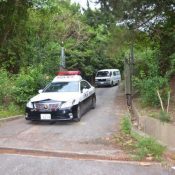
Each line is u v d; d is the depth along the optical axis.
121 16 13.27
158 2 13.46
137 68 17.69
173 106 11.20
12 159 7.32
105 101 19.06
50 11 21.56
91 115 13.70
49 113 11.54
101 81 33.19
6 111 13.61
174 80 14.08
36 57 20.59
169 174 6.29
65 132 10.20
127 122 10.38
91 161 7.14
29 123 12.00
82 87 13.77
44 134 9.91
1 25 19.58
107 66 39.28
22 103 14.73
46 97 11.93
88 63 34.00
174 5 13.70
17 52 20.34
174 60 12.42
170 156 7.31
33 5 20.19
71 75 15.10
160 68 14.68
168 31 15.34
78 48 32.06
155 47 16.61
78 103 12.13
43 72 19.50
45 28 22.06
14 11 19.31
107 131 10.20
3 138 9.33
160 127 8.55
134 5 13.07
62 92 12.90
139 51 21.91
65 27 29.66
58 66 21.36
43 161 7.16
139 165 6.81
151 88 11.99
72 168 6.66
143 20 13.97
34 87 15.42
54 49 22.02
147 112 11.09
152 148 7.41
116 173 6.34
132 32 14.05
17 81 15.26
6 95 14.61
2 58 19.97
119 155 7.38
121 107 16.12
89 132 10.11
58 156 7.60
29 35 21.12
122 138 9.12
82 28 30.91
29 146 8.28
